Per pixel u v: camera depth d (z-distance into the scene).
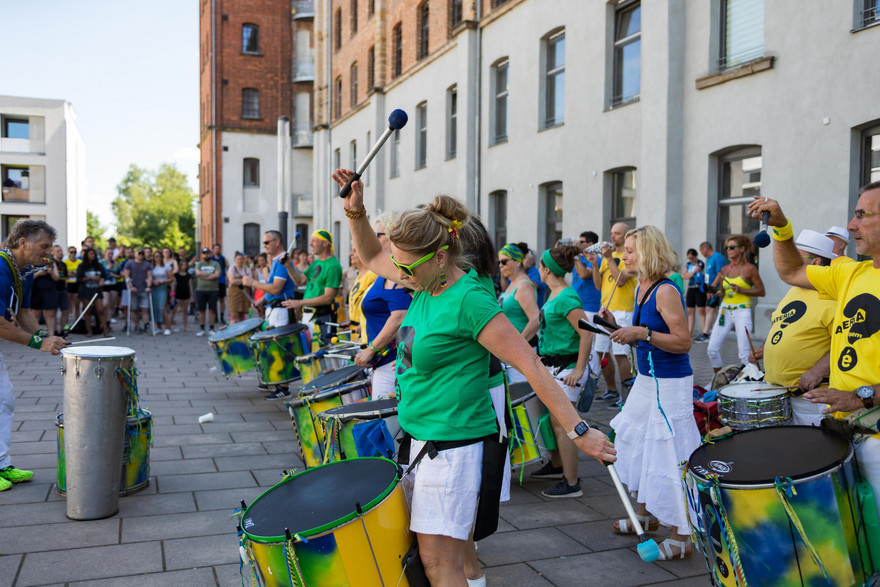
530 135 16.84
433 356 2.52
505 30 17.88
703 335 12.39
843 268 3.17
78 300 16.67
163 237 79.75
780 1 10.76
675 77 12.49
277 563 2.38
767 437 3.01
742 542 2.60
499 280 10.03
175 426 6.90
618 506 4.74
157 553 3.87
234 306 14.37
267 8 37.81
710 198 12.17
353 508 2.41
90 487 4.30
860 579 2.69
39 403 7.76
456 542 2.55
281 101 38.22
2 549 3.89
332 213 31.88
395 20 24.84
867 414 2.75
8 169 46.94
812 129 10.35
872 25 9.52
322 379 5.15
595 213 14.59
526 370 2.41
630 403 4.08
